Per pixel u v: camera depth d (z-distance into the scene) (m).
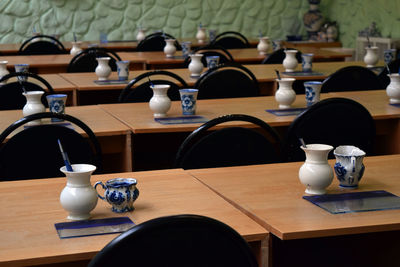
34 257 1.42
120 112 3.25
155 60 5.91
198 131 2.36
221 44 7.43
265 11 9.40
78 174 1.65
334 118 2.78
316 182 1.85
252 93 4.14
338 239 2.09
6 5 8.66
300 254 2.10
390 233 2.01
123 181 1.75
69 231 1.57
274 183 1.99
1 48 7.49
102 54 5.48
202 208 1.75
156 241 1.29
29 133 2.46
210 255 1.34
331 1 9.43
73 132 2.52
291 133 2.76
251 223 1.63
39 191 1.91
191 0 9.18
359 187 1.94
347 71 4.07
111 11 8.99
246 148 2.40
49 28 8.83
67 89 4.12
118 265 1.28
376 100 3.54
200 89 4.04
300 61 5.74
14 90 3.74
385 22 8.02
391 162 2.24
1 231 1.58
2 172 2.47
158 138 3.64
